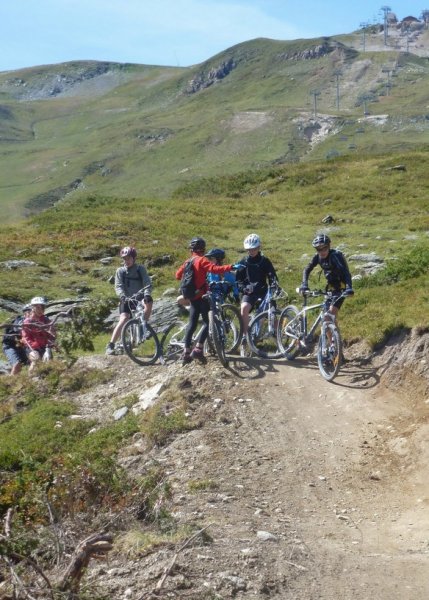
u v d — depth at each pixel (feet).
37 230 105.91
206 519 26.43
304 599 21.13
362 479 31.48
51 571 20.58
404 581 22.43
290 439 35.17
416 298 46.50
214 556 22.88
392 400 37.63
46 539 22.77
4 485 28.45
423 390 37.11
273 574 22.26
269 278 45.19
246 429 36.14
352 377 40.68
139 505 26.53
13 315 69.51
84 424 40.75
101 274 83.41
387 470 31.99
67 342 31.07
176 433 36.19
